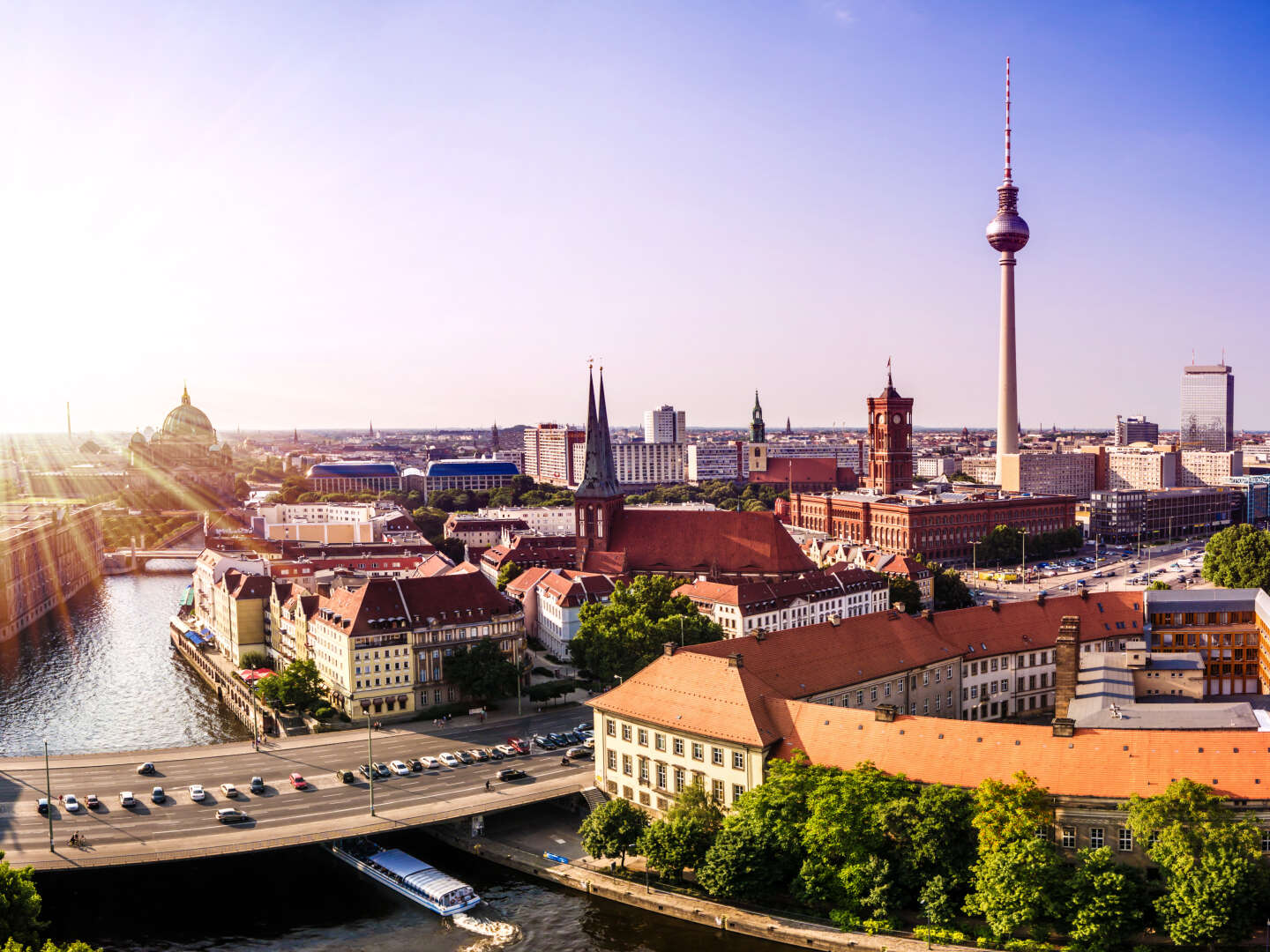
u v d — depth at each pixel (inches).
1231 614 7554.1
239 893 5157.5
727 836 4702.3
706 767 5211.6
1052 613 7470.5
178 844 5132.9
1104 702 5462.6
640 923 4741.6
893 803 4404.5
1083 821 4264.3
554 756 6535.4
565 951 4520.2
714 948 4505.4
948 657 6668.3
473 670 7568.9
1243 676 7500.0
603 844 5088.6
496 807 5634.8
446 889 4948.3
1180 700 6264.8
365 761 6461.6
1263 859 4067.4
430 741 6894.7
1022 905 4077.3
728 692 5290.4
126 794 5753.0
